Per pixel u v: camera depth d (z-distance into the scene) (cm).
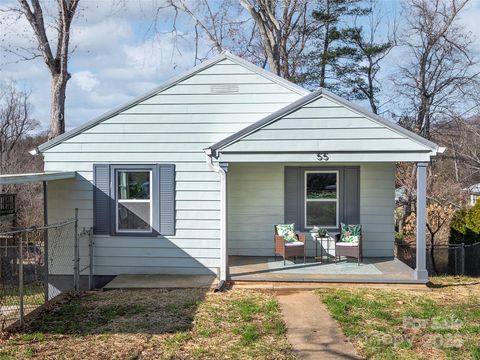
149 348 601
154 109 1073
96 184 1077
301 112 955
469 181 2500
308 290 910
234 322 711
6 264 1099
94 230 1077
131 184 1083
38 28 1541
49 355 576
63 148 1078
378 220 1159
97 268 1082
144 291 927
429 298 850
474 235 1523
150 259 1077
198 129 1073
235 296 870
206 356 575
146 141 1074
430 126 2391
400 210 2414
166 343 620
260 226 1180
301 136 955
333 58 2436
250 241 1184
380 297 851
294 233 1108
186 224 1074
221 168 973
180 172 1073
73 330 676
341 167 1165
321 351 592
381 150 942
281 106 1065
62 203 1081
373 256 1163
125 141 1076
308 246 1172
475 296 870
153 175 1073
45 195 1076
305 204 1172
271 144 959
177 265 1076
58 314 761
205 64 1067
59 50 1566
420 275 945
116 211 1078
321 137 952
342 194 1166
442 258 1606
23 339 634
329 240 1167
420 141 932
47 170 1080
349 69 2473
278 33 1966
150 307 797
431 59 2344
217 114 1073
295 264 1084
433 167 2419
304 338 639
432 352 582
